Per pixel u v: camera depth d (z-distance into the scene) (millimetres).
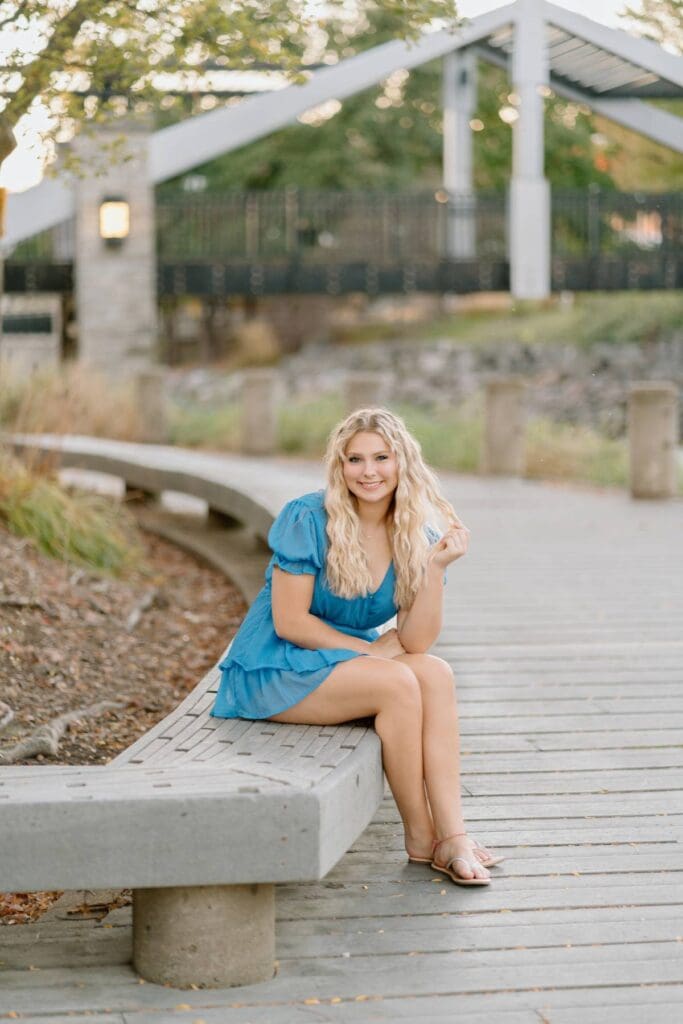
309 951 3588
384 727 4020
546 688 6391
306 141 35188
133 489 12609
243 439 17672
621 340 25625
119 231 20953
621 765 5234
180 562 9773
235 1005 3273
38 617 6734
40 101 6914
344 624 4246
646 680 6547
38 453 9320
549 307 29656
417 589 4148
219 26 6516
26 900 4281
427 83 35219
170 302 28516
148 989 3363
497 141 34844
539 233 22719
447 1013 3230
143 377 17297
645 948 3611
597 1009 3256
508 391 15328
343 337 30125
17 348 22203
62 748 5320
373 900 3939
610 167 30031
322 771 3502
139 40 6676
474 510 12789
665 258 23797
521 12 18969
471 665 6836
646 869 4168
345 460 4066
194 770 3498
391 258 25672
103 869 3186
